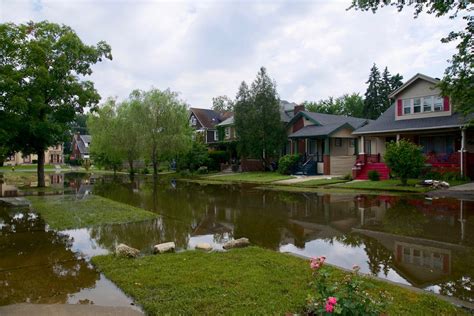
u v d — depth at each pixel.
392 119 23.08
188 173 34.31
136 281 4.98
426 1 12.40
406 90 22.03
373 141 25.95
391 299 3.87
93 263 6.04
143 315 4.03
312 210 12.16
